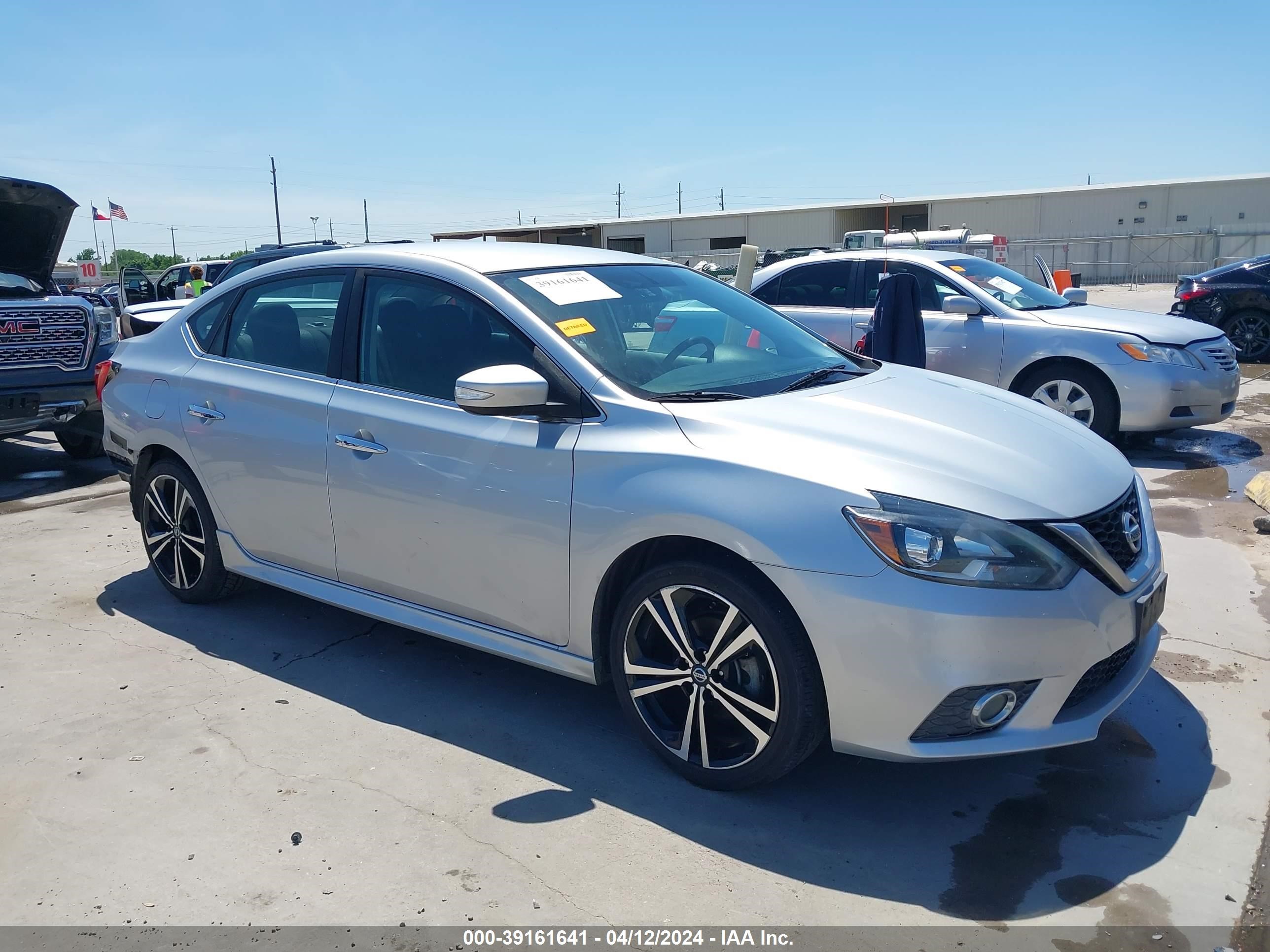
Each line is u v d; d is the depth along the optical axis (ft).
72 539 19.89
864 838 9.66
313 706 12.53
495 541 11.30
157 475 15.52
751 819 10.00
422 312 12.46
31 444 31.86
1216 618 14.65
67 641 14.61
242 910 8.75
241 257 35.76
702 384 11.42
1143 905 8.63
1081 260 144.77
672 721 10.85
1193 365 24.71
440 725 12.01
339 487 12.74
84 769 11.07
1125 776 10.64
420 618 12.42
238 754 11.35
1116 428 25.29
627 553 10.44
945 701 8.97
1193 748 11.14
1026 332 25.89
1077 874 9.07
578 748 11.44
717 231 167.84
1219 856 9.24
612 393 10.78
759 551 9.32
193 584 15.56
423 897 8.88
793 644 9.39
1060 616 9.04
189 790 10.63
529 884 9.04
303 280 13.97
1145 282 141.69
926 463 9.64
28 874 9.29
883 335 22.11
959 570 8.90
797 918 8.55
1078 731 9.37
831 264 29.40
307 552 13.51
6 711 12.46
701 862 9.33
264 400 13.71
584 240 174.50
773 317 14.19
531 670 13.61
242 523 14.28
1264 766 10.73
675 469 9.98
